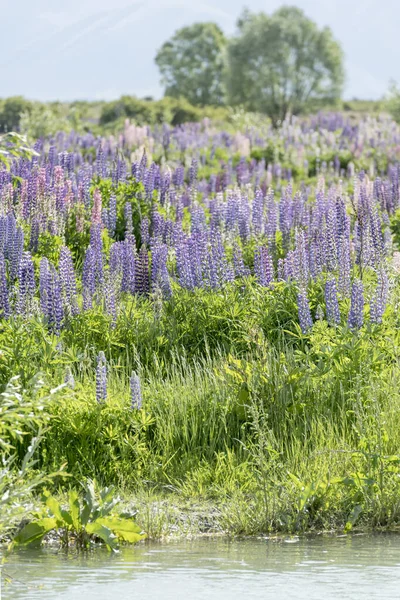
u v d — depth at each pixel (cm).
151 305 1507
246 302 1484
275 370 1177
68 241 1811
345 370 1212
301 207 1852
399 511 976
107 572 780
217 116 6869
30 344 1197
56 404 1080
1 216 1641
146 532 927
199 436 1138
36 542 893
